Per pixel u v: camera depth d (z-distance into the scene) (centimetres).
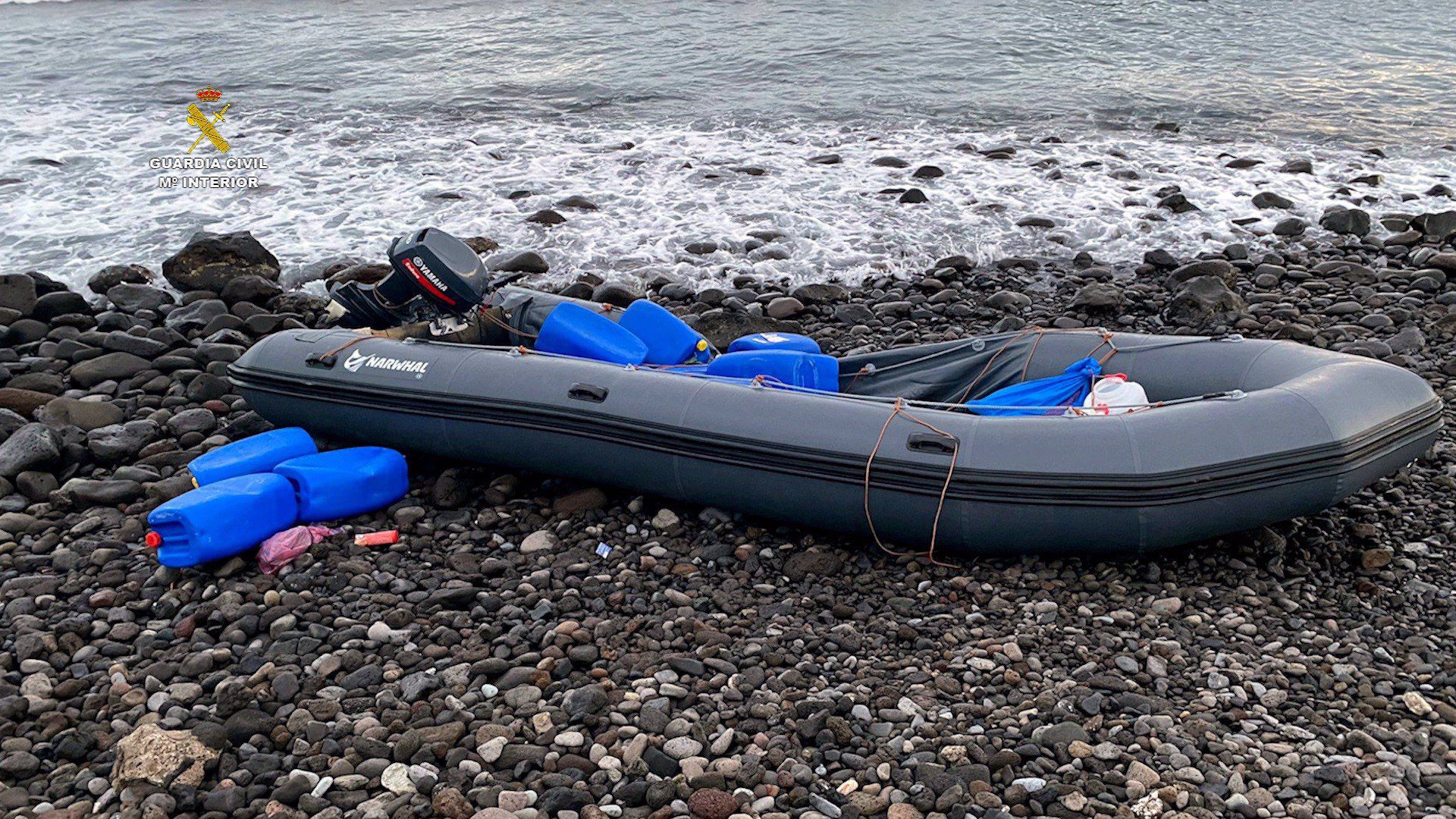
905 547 497
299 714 393
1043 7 1731
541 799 351
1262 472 457
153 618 464
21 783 368
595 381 533
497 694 407
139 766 358
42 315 805
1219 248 943
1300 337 754
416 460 593
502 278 615
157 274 912
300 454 566
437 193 1071
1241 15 1672
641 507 539
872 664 420
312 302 845
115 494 557
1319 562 488
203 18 1769
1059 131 1239
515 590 477
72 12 1820
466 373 555
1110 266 910
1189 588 466
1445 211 962
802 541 509
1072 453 456
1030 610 451
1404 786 348
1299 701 393
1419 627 440
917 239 967
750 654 426
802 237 972
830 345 769
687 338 595
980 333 789
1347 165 1134
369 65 1503
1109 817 337
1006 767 358
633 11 1744
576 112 1315
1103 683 400
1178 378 549
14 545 522
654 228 994
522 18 1714
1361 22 1622
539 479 573
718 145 1203
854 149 1189
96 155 1183
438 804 347
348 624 452
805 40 1575
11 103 1359
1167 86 1380
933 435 470
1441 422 512
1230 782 350
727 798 346
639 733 380
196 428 640
